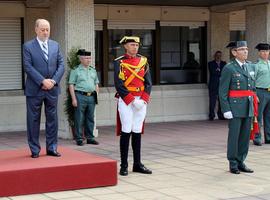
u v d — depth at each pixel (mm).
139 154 8688
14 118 13953
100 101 14938
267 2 14414
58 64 8109
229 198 7148
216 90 16203
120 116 8539
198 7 16453
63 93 12297
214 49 16750
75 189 7539
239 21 17141
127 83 8438
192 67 16750
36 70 7871
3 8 13875
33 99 7965
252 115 8633
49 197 7137
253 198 7156
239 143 8711
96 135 12828
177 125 15164
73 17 12328
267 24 14508
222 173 8664
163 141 12164
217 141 12141
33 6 14117
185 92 16234
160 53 16172
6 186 7113
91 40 12570
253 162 9586
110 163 7766
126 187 7723
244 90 8555
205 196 7242
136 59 8555
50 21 13461
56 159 7902
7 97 13867
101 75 15359
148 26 15938
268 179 8258
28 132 8078
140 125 8586
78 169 7543
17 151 8727
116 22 15461
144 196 7219
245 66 8664
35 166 7367
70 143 11844
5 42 14070
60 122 12594
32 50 7891
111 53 15484
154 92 15781
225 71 8570
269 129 11805
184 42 16562
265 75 11578
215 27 16719
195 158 9969
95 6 15031
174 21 16281
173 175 8516
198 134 13336
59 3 12594
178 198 7129
